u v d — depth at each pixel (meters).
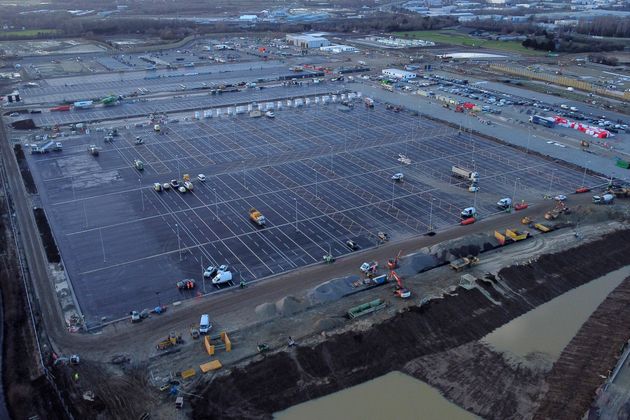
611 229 95.75
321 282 80.00
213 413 57.12
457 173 119.44
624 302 77.31
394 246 90.25
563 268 84.25
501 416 58.06
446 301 73.88
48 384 60.25
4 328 70.50
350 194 110.00
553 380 62.72
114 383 60.41
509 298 76.69
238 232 94.81
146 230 95.06
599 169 123.75
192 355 64.75
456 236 93.44
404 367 64.69
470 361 65.75
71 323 70.44
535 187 114.12
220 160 128.00
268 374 61.50
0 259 86.00
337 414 58.16
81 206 103.56
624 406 57.84
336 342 66.06
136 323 70.81
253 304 74.81
